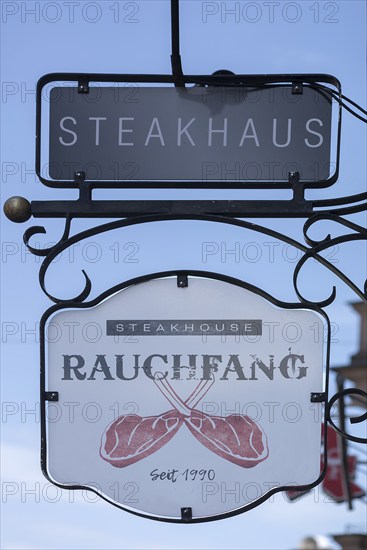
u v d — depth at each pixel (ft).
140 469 23.48
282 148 24.86
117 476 23.45
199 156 24.86
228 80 24.99
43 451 23.45
